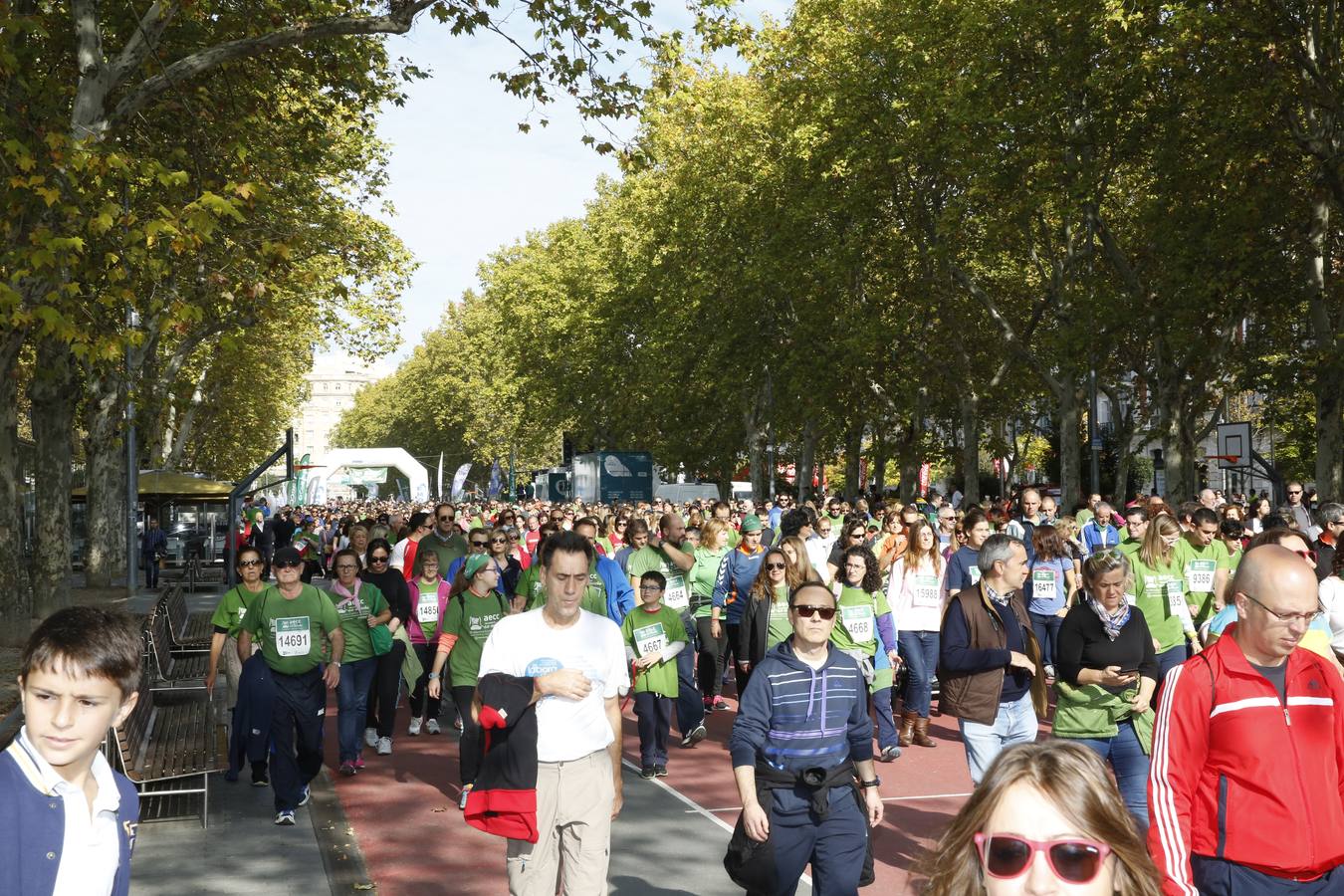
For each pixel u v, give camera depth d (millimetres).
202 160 18531
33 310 13266
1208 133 24953
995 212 32281
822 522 18922
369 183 31859
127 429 30344
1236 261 26234
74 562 43156
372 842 8852
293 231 19984
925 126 31500
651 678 10984
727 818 9492
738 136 42000
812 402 41688
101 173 13148
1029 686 7672
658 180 49594
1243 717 4453
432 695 10320
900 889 7488
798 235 38875
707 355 48000
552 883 5906
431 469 121125
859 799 5801
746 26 16438
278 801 9281
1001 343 41125
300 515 47938
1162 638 10336
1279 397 33031
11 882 2906
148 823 9273
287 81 20953
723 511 20391
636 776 11117
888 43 33938
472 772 5789
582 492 59875
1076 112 28812
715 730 13461
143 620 12406
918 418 42125
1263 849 4398
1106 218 35344
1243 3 23266
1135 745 7062
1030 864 2279
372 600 11375
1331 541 11633
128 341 13344
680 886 7695
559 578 5918
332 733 13672
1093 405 30359
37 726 2943
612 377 59250
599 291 58562
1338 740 4508
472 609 10297
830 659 5855
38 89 15031
